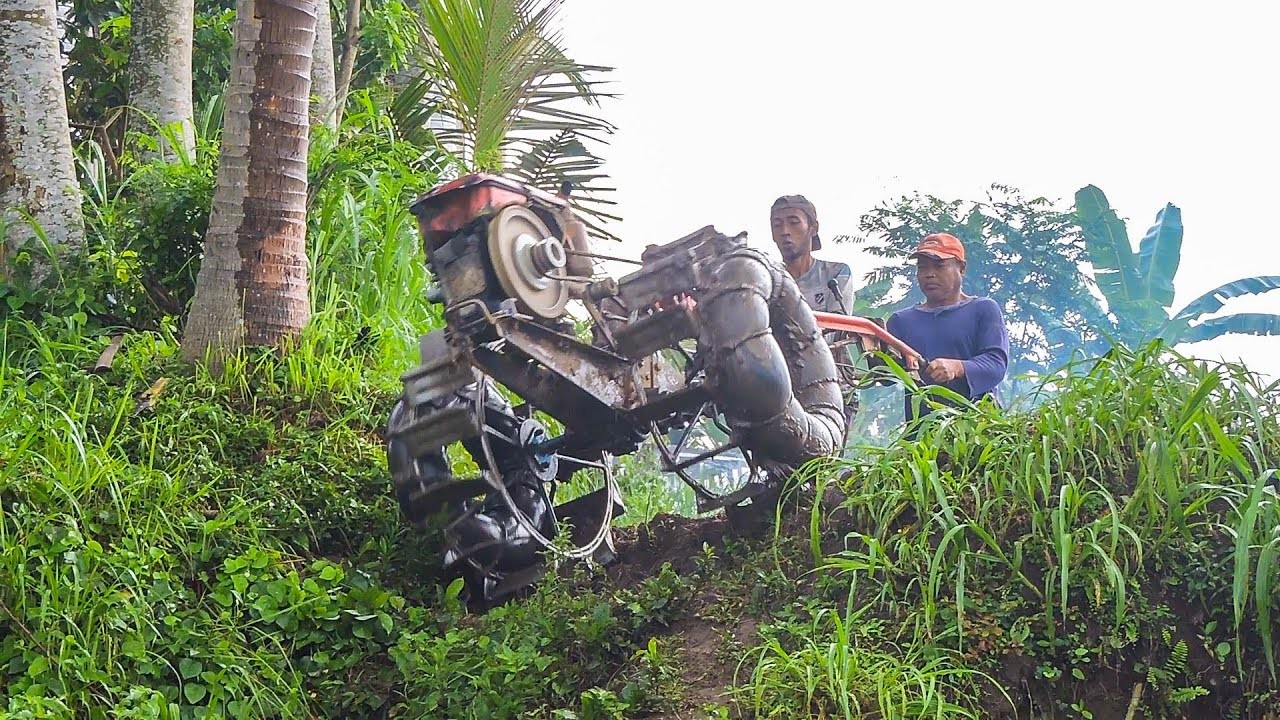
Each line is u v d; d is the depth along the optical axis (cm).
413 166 1055
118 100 1216
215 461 678
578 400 592
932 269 719
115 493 573
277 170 766
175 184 849
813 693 453
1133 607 477
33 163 817
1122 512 499
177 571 573
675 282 582
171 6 1028
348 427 726
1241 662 469
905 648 481
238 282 759
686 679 503
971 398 682
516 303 547
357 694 534
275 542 612
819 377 627
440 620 573
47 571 512
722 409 593
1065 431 520
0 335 755
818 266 755
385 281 864
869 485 539
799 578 542
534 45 1055
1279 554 468
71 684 491
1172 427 510
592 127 1104
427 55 1174
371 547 626
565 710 482
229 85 775
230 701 514
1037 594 488
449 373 562
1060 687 473
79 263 809
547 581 585
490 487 574
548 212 572
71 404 663
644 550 643
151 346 771
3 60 819
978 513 509
